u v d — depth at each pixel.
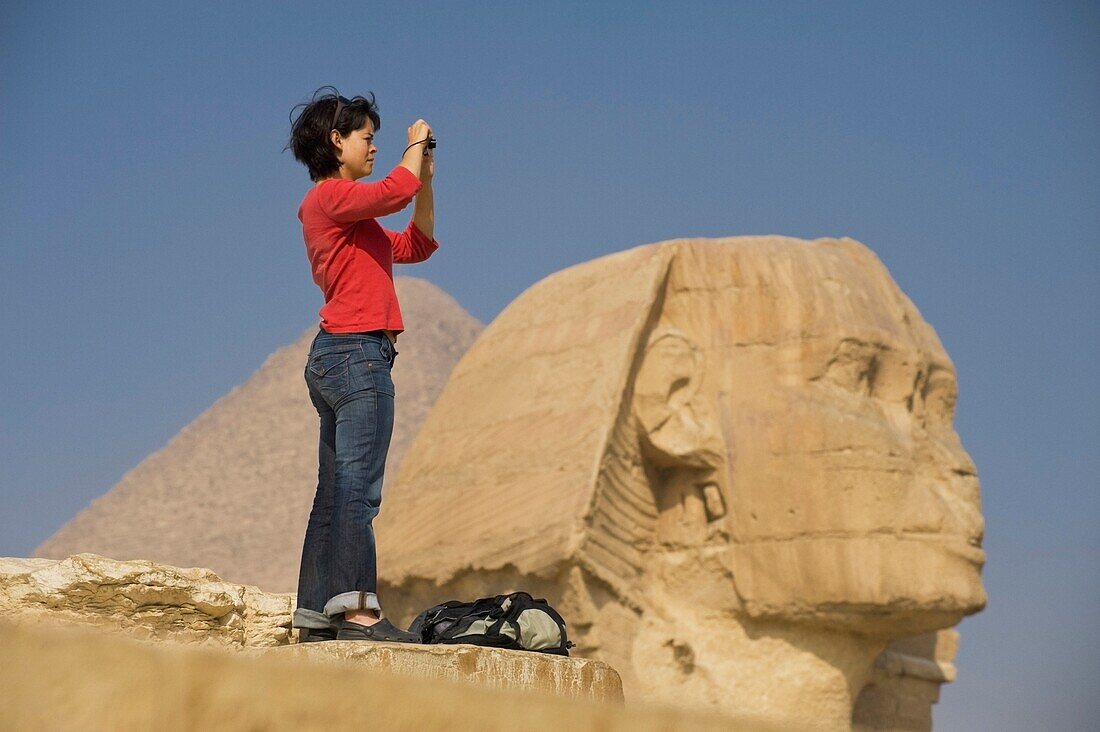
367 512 6.41
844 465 17.00
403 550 19.00
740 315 18.06
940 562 16.89
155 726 3.26
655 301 18.36
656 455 17.86
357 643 5.73
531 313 20.28
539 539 17.03
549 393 18.58
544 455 17.91
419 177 6.50
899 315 18.58
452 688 3.85
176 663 3.43
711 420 17.81
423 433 20.61
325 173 6.67
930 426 18.47
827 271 18.19
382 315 6.51
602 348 18.23
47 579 7.50
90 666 3.33
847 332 17.52
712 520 17.75
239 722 3.37
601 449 17.25
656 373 17.94
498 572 17.55
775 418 17.42
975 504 17.88
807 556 16.94
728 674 17.06
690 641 17.19
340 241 6.48
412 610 18.72
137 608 7.71
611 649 16.77
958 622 17.11
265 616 8.13
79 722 3.16
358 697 3.61
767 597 17.03
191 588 7.85
